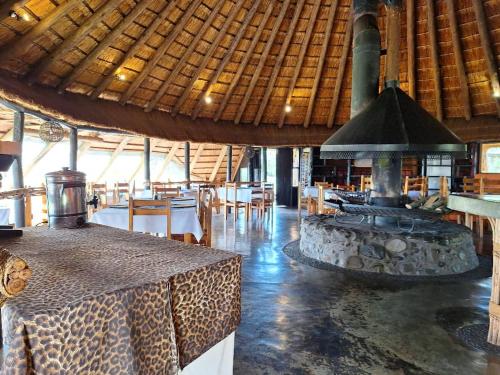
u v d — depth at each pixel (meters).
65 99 5.22
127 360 0.90
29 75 4.56
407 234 3.64
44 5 3.75
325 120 8.58
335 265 3.83
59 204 1.79
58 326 0.78
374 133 3.76
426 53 6.68
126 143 9.77
